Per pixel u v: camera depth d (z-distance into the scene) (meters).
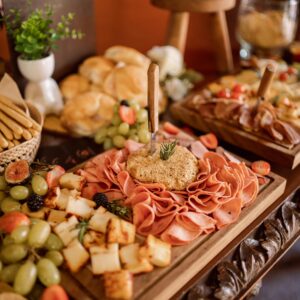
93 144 1.31
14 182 0.95
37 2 1.32
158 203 0.92
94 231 0.85
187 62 1.92
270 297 1.10
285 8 1.75
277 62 1.74
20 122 1.06
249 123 1.24
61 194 0.95
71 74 1.53
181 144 1.13
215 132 1.31
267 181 1.06
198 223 0.88
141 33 2.02
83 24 1.48
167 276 0.80
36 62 1.28
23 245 0.81
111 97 1.40
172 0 1.59
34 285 0.79
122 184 0.97
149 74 0.89
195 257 0.85
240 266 0.92
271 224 1.02
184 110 1.36
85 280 0.79
